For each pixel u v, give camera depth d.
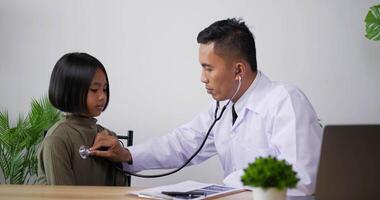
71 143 1.51
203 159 1.95
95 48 2.64
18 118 2.61
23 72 2.63
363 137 0.97
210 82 1.58
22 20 2.63
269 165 0.92
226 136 1.73
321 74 2.62
